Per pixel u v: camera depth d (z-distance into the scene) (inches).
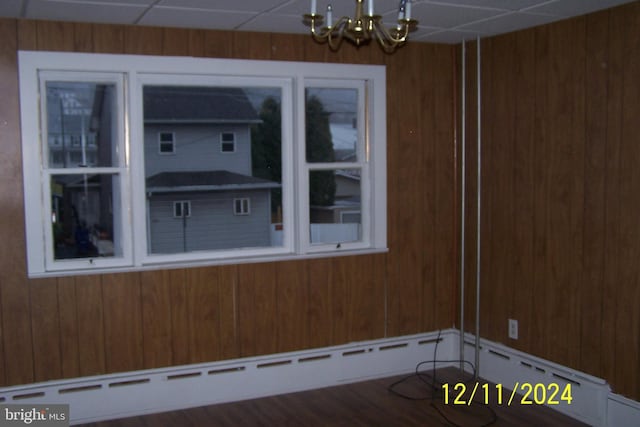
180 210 153.6
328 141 167.3
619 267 132.0
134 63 143.8
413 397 159.0
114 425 142.3
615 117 131.2
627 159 129.0
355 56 165.2
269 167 161.9
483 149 169.5
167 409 150.8
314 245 166.6
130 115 144.9
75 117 143.2
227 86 155.9
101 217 146.6
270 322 160.2
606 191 134.1
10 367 137.8
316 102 165.3
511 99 159.2
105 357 145.3
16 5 122.7
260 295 158.9
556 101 145.7
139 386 147.9
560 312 147.5
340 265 167.5
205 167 155.5
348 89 168.9
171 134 151.6
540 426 140.3
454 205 179.8
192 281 152.1
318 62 161.2
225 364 155.8
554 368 148.9
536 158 152.3
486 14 137.6
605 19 132.4
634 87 126.8
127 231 148.5
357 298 170.1
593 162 136.9
